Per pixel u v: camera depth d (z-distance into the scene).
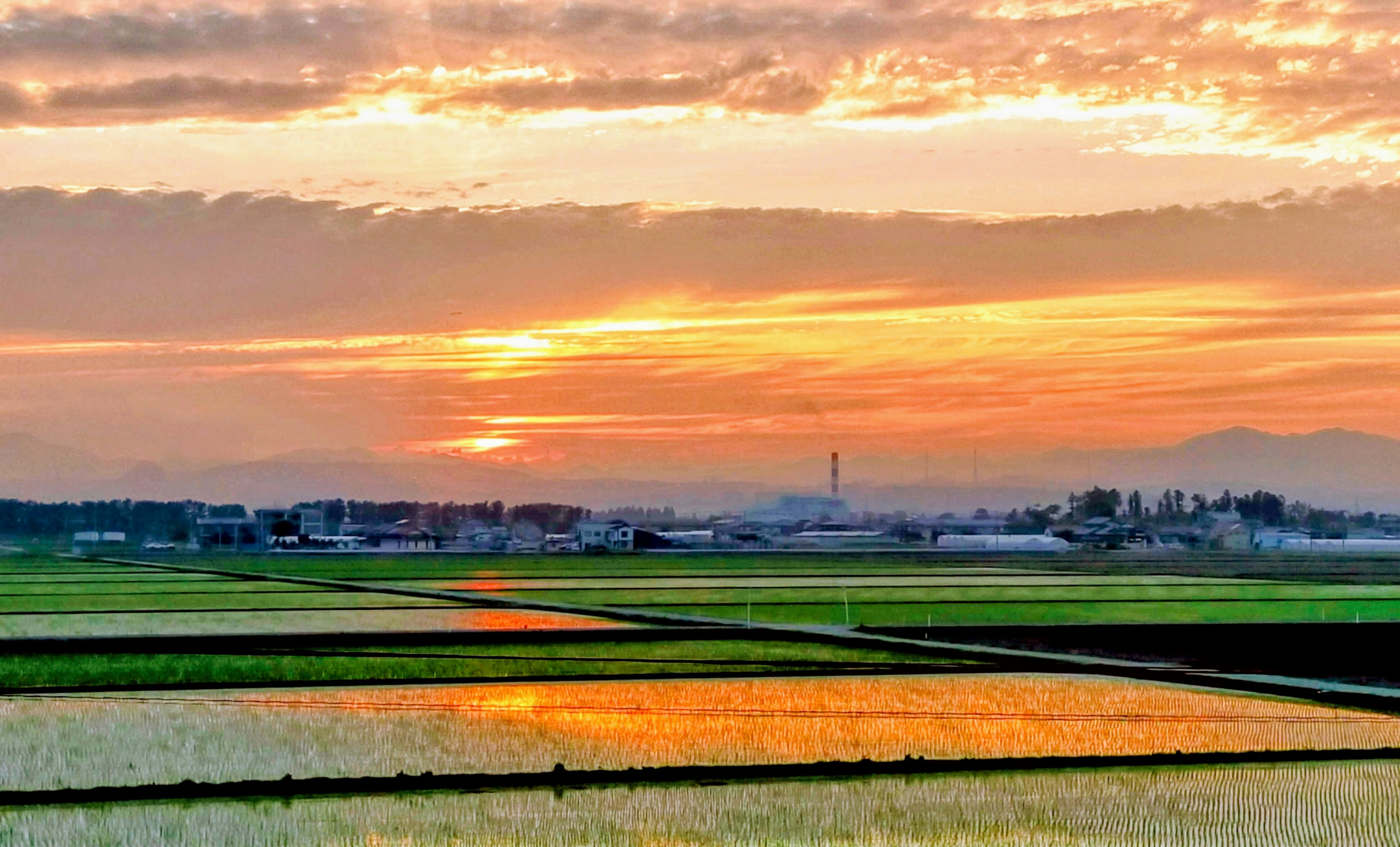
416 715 31.31
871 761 26.70
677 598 69.56
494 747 27.88
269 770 25.75
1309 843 21.91
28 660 40.59
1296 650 46.75
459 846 21.59
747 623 55.03
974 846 21.77
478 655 42.62
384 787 24.80
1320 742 29.03
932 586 82.81
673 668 39.97
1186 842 22.03
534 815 23.22
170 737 28.55
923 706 33.06
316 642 45.88
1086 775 26.28
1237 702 34.19
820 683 36.88
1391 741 29.28
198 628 51.88
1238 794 24.84
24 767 25.91
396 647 45.09
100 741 28.16
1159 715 32.00
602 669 39.69
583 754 27.33
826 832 22.42
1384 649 47.25
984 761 26.91
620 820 22.98
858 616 58.69
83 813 23.12
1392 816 23.52
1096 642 48.81
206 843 21.62
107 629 51.59
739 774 25.86
